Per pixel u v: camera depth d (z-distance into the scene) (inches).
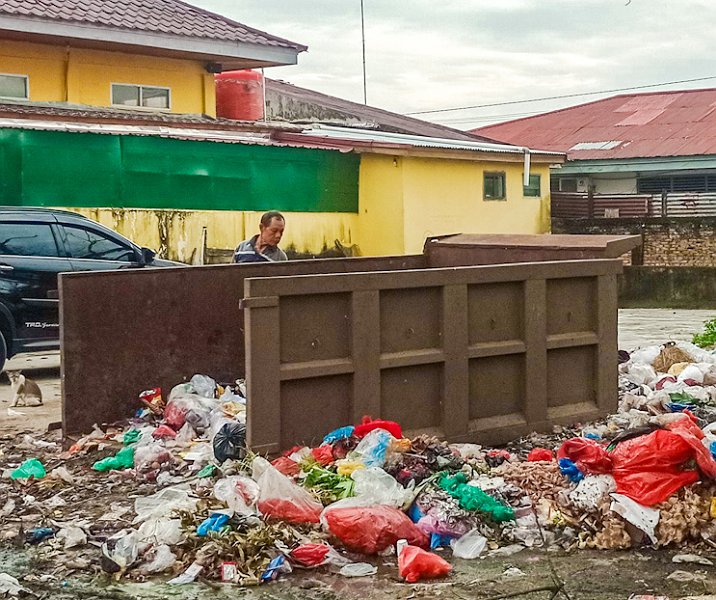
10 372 572.1
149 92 955.3
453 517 241.1
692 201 1344.7
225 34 959.0
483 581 220.5
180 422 333.1
